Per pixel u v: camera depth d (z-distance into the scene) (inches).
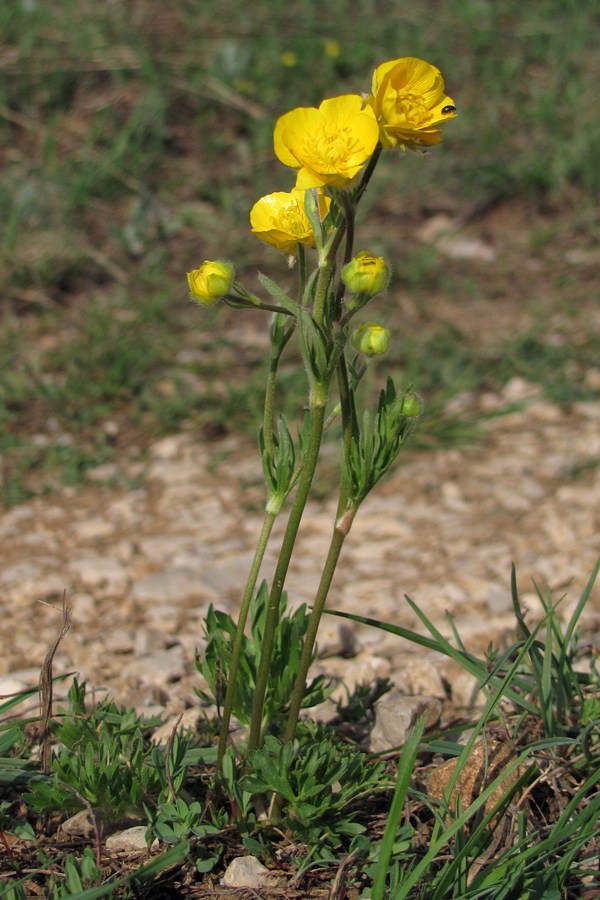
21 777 96.2
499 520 187.5
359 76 346.0
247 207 293.9
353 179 78.8
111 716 104.7
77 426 216.4
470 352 245.6
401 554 176.2
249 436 218.1
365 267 81.9
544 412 226.2
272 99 331.6
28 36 332.2
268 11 374.0
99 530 185.0
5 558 175.2
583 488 196.9
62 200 283.7
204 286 84.6
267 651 91.7
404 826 93.6
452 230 301.1
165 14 362.3
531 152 327.3
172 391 229.6
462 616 154.4
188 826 91.7
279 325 89.4
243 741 105.7
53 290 260.7
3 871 93.0
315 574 169.2
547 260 291.9
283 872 92.5
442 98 80.2
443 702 130.1
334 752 93.0
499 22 393.7
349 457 88.0
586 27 389.1
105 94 322.0
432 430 218.1
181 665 139.2
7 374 227.1
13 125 309.4
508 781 98.9
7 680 131.5
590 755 106.1
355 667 135.2
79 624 155.6
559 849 90.6
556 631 115.1
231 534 184.7
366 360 88.0
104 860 93.1
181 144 314.3
